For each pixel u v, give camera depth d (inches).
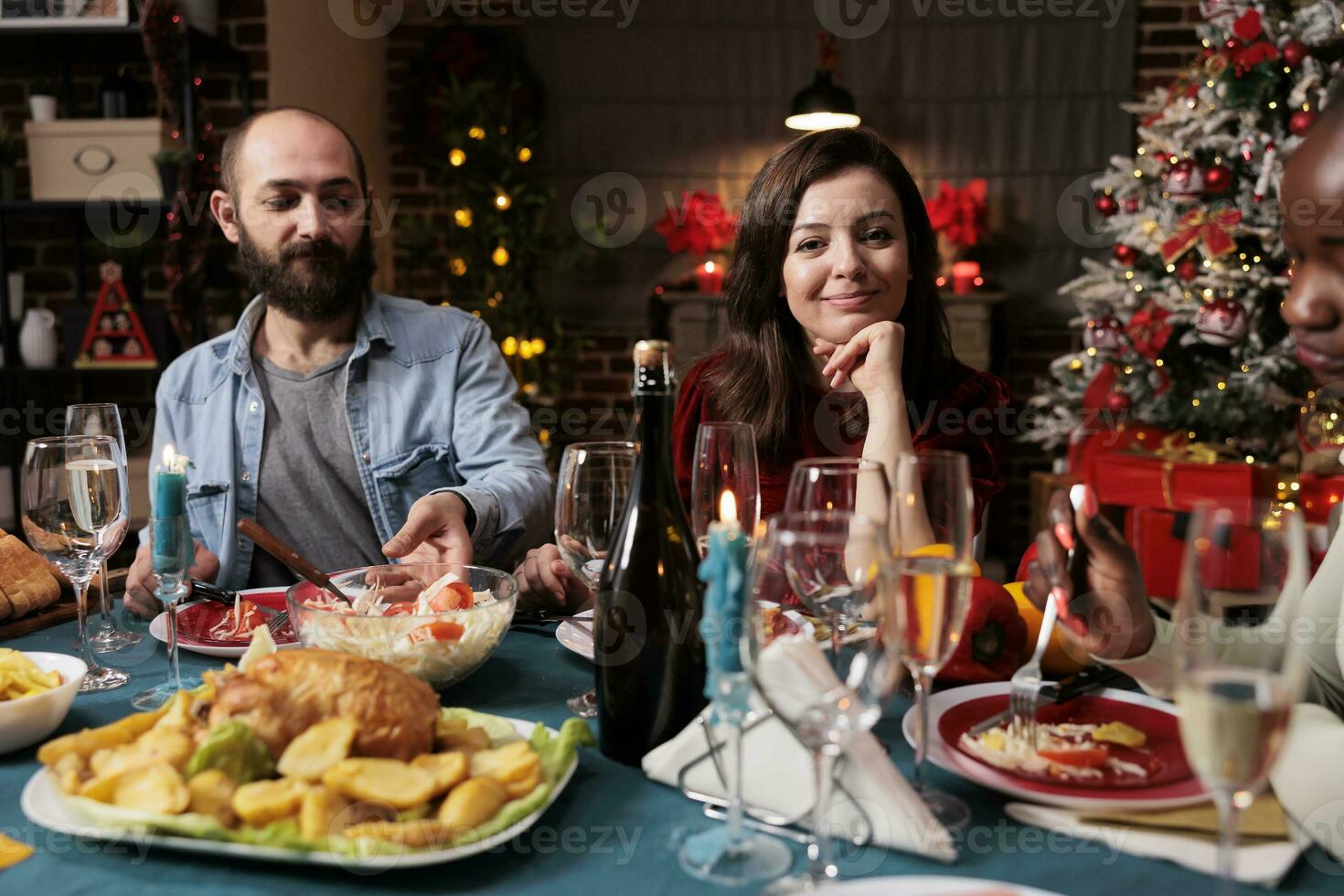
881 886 22.0
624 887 24.7
